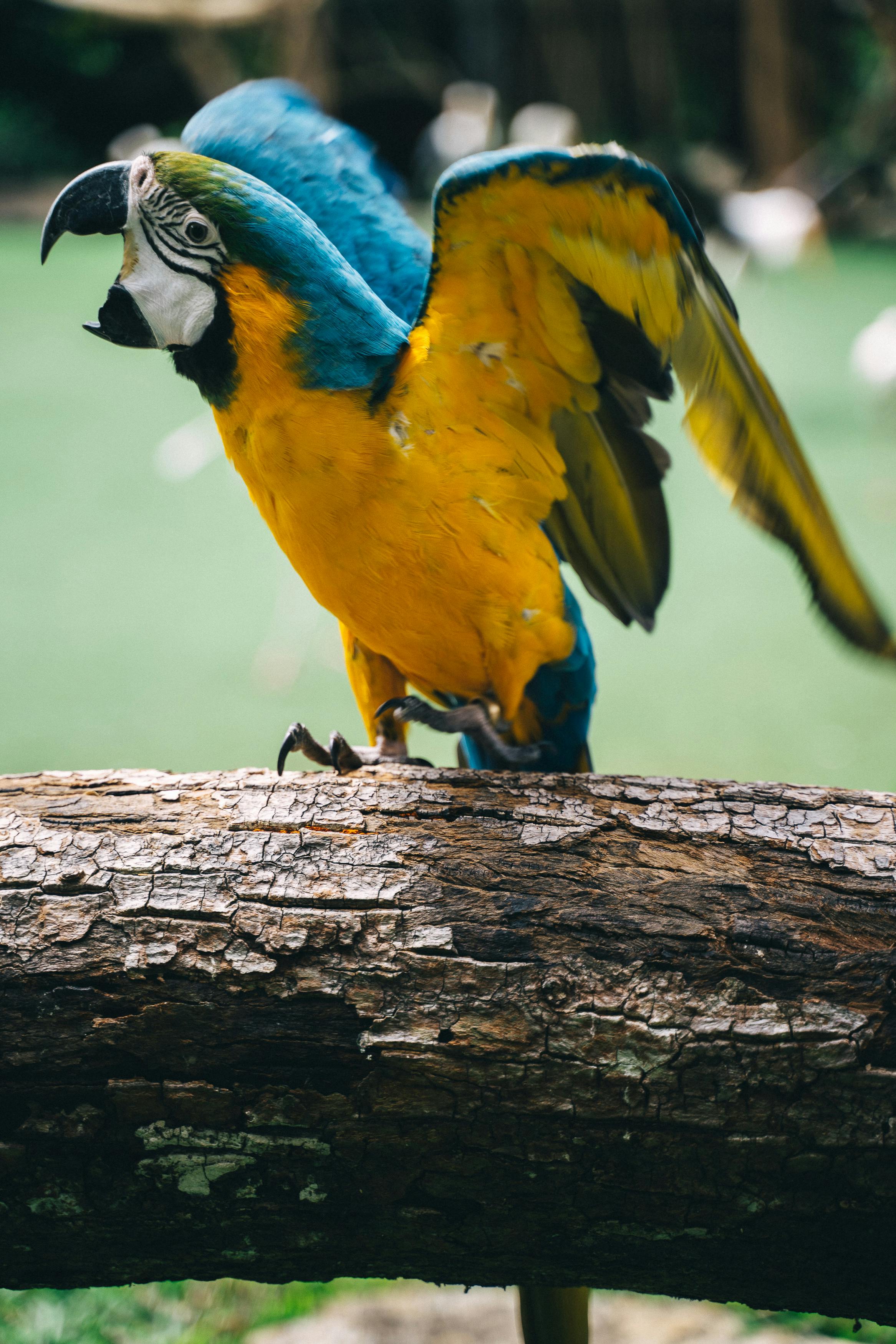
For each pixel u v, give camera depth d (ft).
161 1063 8.57
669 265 10.18
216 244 10.11
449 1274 9.23
